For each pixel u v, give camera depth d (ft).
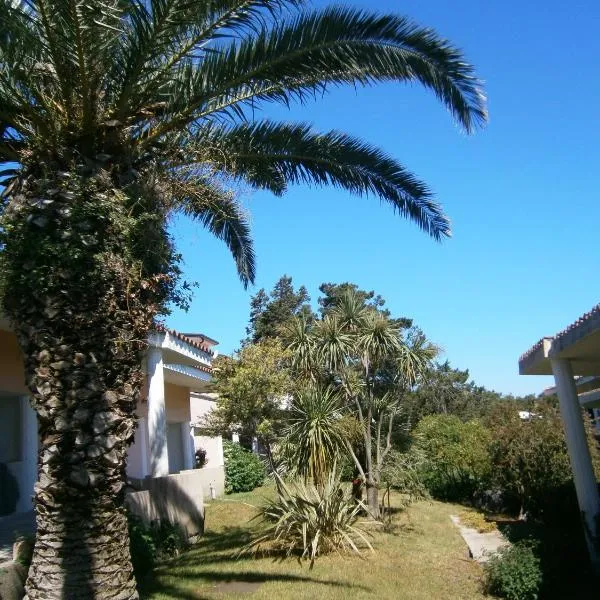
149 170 22.18
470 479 65.82
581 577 34.01
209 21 21.01
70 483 17.98
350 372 50.93
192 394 90.53
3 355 40.24
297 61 23.09
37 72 19.93
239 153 28.53
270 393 51.19
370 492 47.44
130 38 20.34
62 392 18.31
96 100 20.02
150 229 21.02
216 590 27.02
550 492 46.60
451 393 165.37
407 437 53.67
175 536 35.68
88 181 19.44
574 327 33.76
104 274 18.85
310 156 29.58
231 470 76.23
